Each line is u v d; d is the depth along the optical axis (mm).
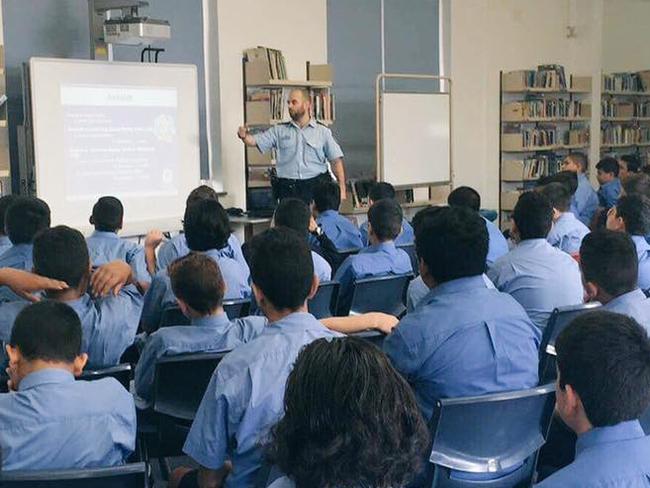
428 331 2357
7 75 6711
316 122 7684
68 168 6602
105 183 6844
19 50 6766
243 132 7535
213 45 8055
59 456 2025
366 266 4473
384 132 9055
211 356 2838
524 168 10664
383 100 9031
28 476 1829
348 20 9297
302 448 1095
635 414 1456
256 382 2104
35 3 6820
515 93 10836
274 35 8516
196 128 7422
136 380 2998
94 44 6863
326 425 1086
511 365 2393
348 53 9336
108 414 2082
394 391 1120
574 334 1501
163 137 7191
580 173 8891
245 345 2180
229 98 8125
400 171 9227
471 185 10492
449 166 9750
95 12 6828
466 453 2262
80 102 6641
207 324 2904
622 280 2777
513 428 2293
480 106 10531
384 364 1144
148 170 7113
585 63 11539
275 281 2201
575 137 11281
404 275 4418
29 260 3775
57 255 2805
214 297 2879
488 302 2410
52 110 6480
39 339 2033
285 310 2236
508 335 2398
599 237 2818
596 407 1456
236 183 8250
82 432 2041
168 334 2896
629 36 13047
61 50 6988
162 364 2812
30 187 6598
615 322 1503
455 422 2209
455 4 10211
